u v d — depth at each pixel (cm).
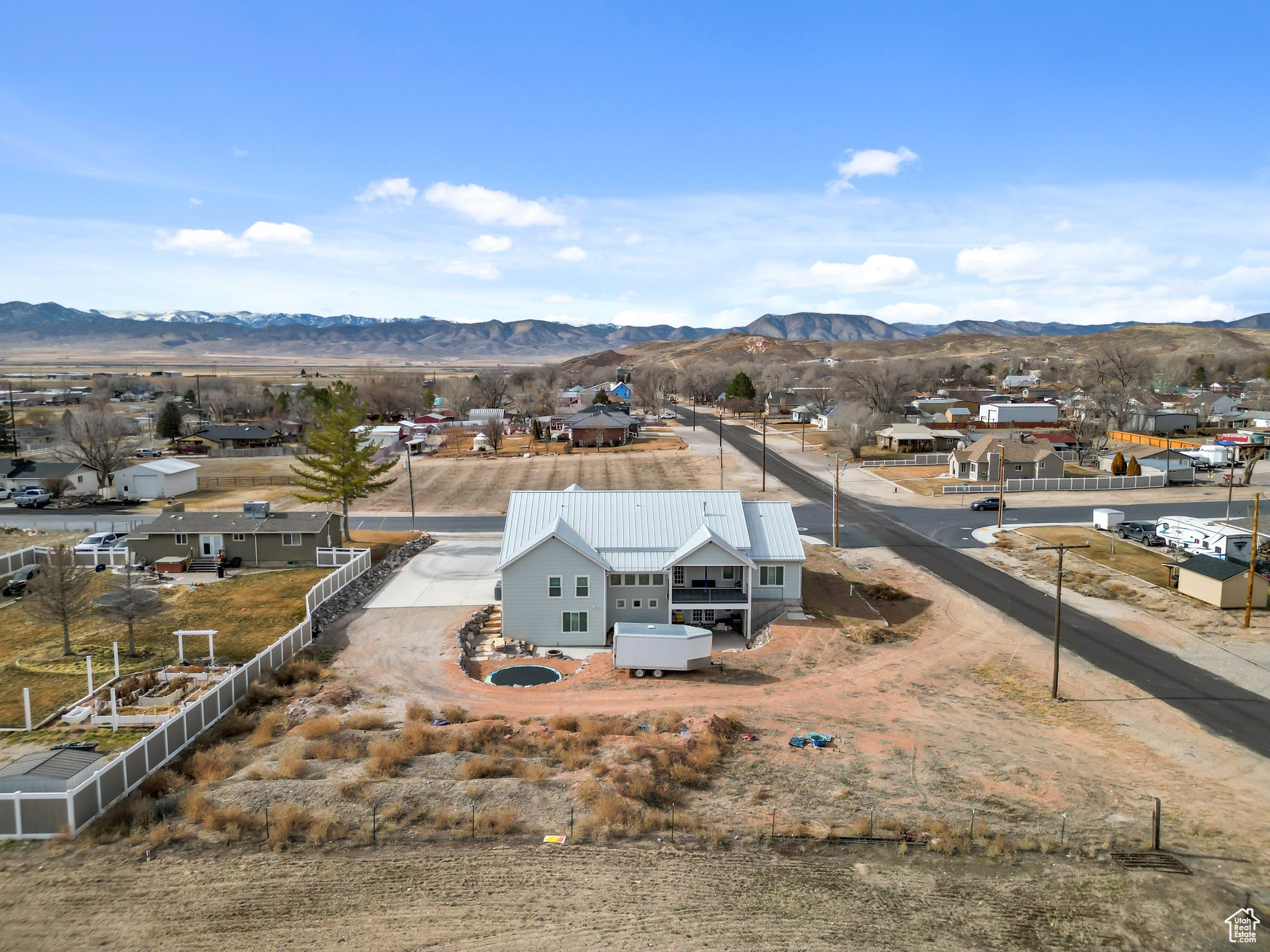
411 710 3722
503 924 2145
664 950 2062
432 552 6925
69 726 3400
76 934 2066
